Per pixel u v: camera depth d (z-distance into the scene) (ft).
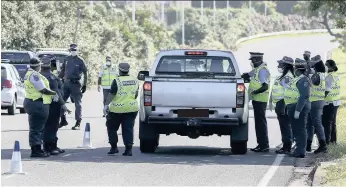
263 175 99.96
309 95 119.85
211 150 133.69
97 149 130.82
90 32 422.00
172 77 121.70
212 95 121.08
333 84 132.26
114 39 443.73
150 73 129.49
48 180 92.32
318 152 126.82
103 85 186.39
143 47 495.00
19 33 329.31
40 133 116.47
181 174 99.45
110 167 105.40
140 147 126.41
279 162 114.83
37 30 336.49
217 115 121.49
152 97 121.49
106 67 186.60
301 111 121.29
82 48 365.40
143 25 583.58
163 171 102.06
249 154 127.13
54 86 120.16
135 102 120.67
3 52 235.40
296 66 120.37
